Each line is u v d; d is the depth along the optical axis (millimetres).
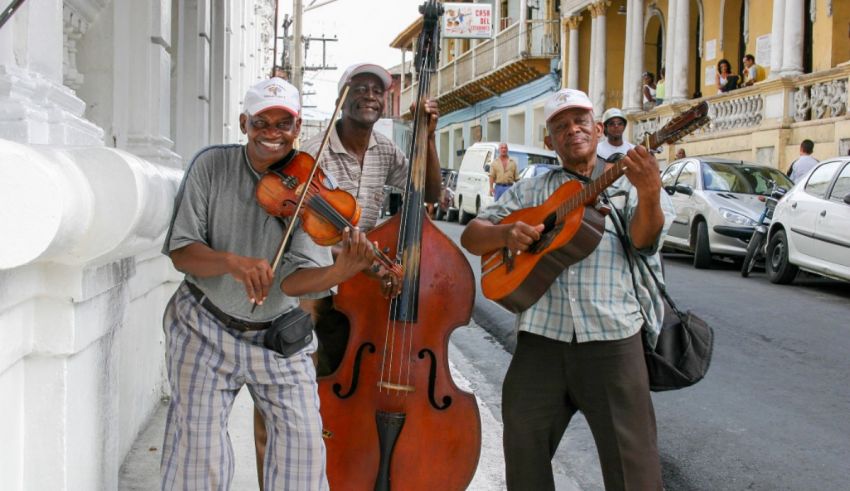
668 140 2924
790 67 17891
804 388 6539
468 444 3529
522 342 3332
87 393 2818
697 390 6488
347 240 2764
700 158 14711
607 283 3207
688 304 9875
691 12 23766
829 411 5984
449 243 3615
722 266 13953
